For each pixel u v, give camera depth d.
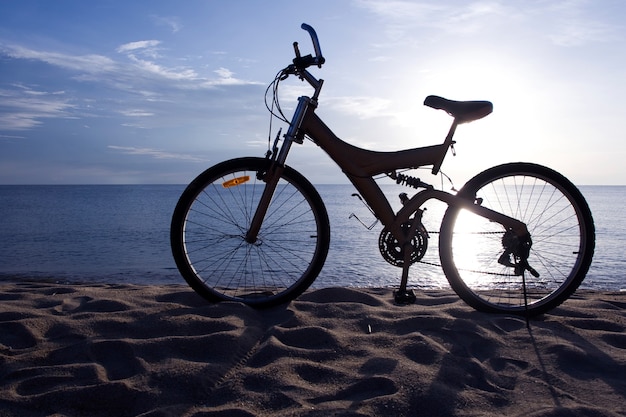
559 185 3.09
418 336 2.48
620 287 7.91
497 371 2.24
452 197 3.02
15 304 3.18
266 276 6.89
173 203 56.84
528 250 2.92
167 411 1.88
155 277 9.23
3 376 2.18
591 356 2.32
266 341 2.50
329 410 1.86
